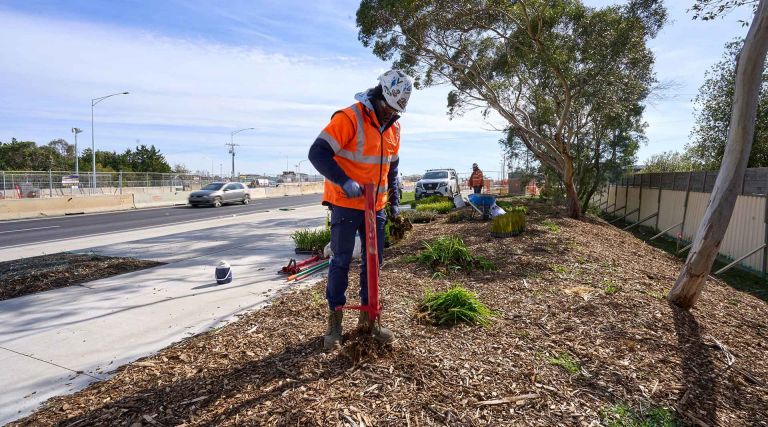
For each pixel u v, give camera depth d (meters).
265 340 3.31
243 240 9.48
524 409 2.42
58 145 68.06
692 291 4.33
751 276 9.37
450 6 11.20
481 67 13.59
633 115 15.21
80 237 11.14
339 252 2.91
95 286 5.40
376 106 2.80
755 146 13.52
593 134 16.38
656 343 3.37
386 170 2.98
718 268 10.33
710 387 2.83
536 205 17.95
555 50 10.80
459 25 11.62
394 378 2.64
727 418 2.52
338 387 2.54
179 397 2.52
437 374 2.71
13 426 2.35
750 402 2.72
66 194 25.31
